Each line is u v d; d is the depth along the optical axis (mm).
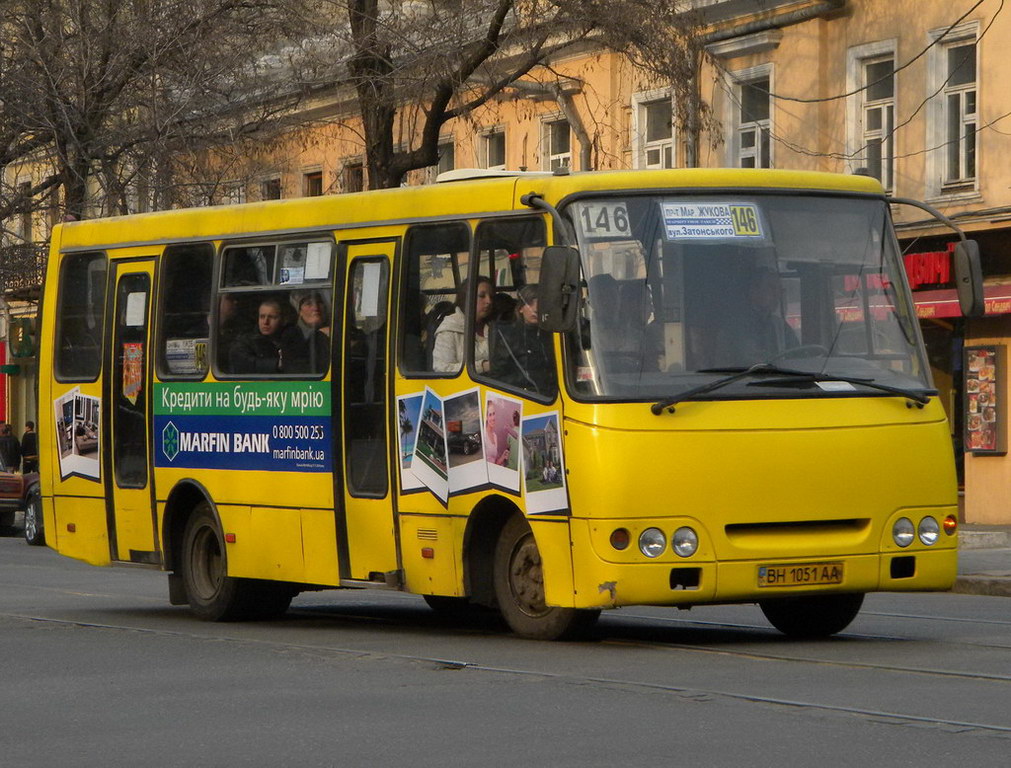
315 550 20547
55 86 46094
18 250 50781
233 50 45188
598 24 38250
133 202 48719
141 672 16844
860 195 18344
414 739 12562
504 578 18516
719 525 17062
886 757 11477
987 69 38750
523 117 51219
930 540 17828
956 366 40812
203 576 22500
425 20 40094
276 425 21047
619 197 17594
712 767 11258
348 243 20266
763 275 17703
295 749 12289
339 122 45125
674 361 17266
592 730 12766
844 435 17453
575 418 17141
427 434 19031
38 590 28203
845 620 18828
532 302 17828
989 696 14102
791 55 43312
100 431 23906
